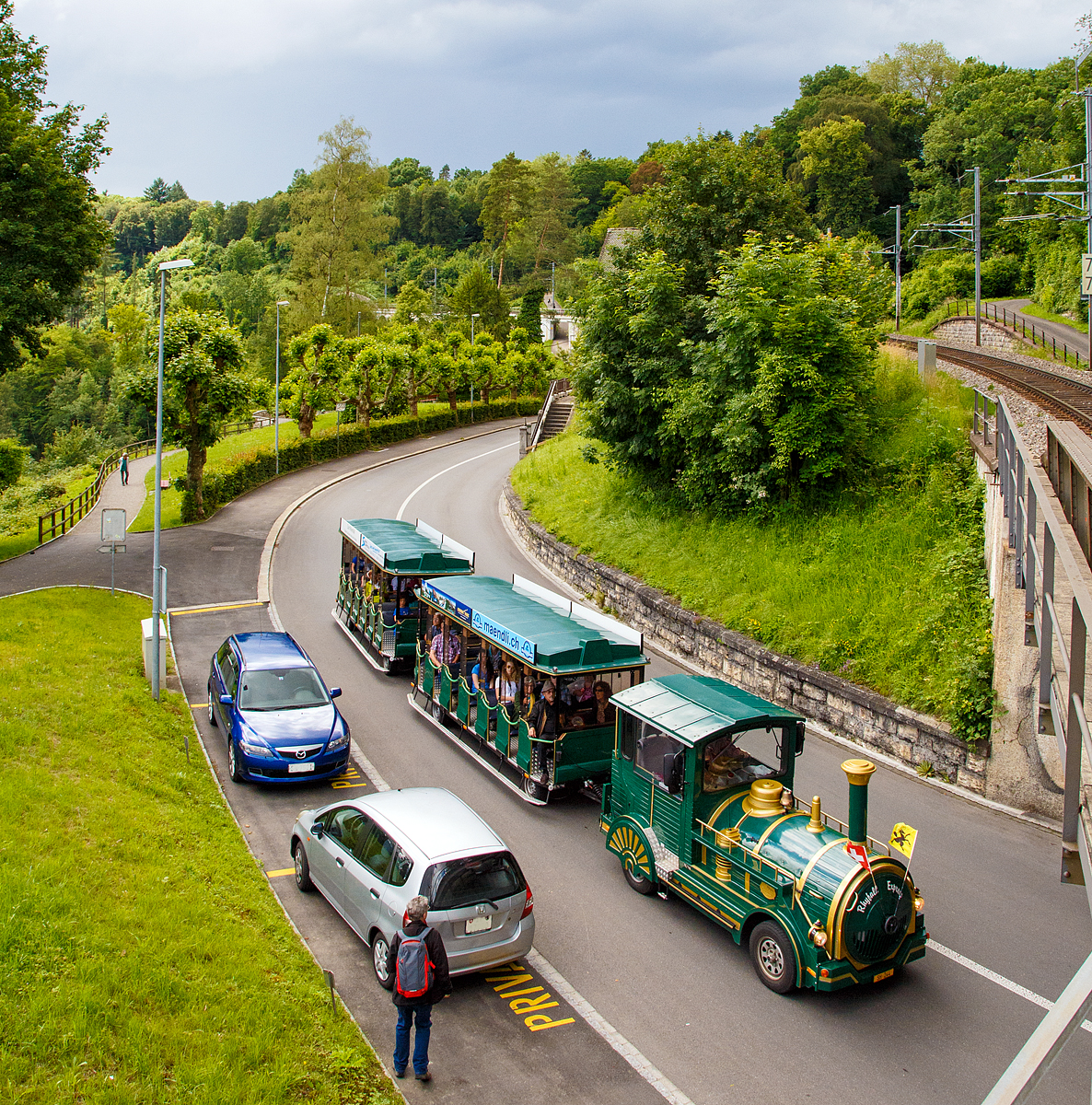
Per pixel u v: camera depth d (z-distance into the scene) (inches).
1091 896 281.9
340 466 1857.8
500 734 607.5
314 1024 325.1
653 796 465.1
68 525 1343.5
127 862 405.7
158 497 683.4
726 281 912.9
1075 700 311.6
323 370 1891.0
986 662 586.9
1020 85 3166.8
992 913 450.0
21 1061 262.5
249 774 573.3
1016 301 2514.8
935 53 3912.4
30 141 1061.1
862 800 383.2
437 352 2434.8
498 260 5088.6
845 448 856.3
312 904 450.0
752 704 459.5
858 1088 328.2
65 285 1163.9
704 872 426.9
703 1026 363.9
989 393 931.3
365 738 676.1
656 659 842.2
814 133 3280.0
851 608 717.9
